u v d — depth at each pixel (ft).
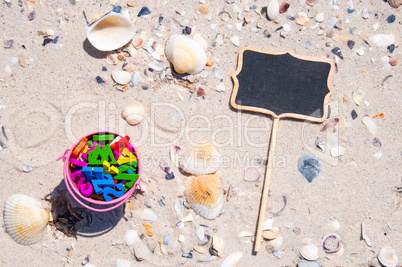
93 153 2.11
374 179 2.31
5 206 2.23
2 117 2.27
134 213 2.26
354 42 2.38
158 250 2.25
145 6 2.36
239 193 2.29
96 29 2.31
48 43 2.31
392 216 2.30
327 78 2.35
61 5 2.34
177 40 2.31
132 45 2.33
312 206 2.29
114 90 2.31
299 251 2.27
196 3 2.38
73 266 2.23
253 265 2.26
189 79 2.33
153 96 2.32
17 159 2.25
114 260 2.24
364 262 2.28
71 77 2.30
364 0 2.39
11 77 2.29
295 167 2.31
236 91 2.33
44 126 2.28
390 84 2.37
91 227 2.24
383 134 2.34
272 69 2.35
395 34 2.39
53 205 2.25
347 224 2.29
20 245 2.23
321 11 2.39
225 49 2.36
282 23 2.38
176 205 2.27
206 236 2.26
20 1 2.33
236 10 2.38
